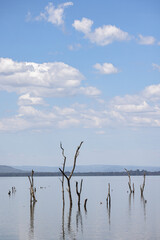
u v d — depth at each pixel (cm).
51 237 3747
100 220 4969
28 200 8669
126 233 3934
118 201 8050
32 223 4741
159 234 3856
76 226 4459
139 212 5891
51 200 8681
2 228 4334
